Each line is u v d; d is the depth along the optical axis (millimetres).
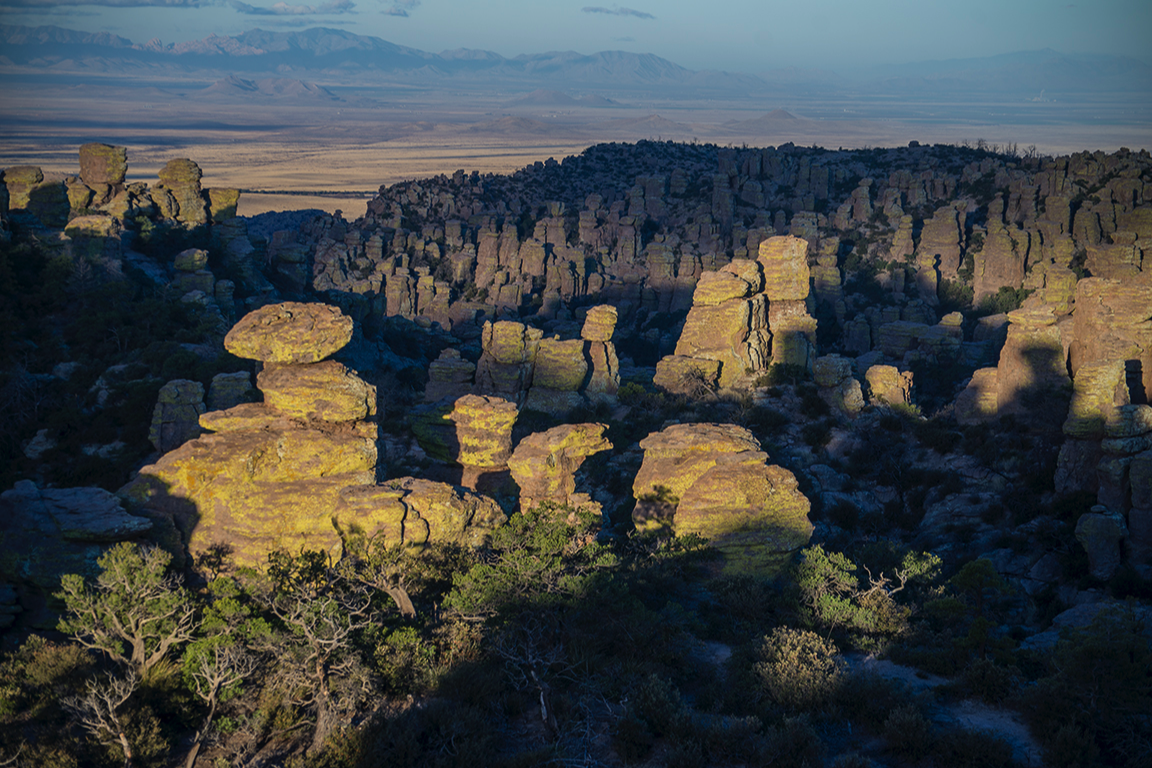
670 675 28422
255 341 35156
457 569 32906
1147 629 32594
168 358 69562
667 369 76188
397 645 27500
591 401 76500
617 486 57375
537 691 27203
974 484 54562
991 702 26688
